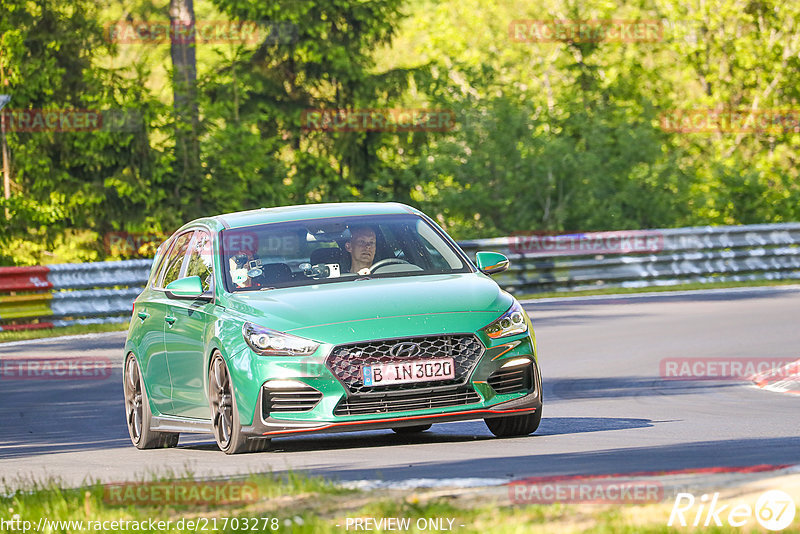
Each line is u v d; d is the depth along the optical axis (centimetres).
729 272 7988
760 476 1734
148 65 9856
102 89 9231
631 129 10381
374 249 2717
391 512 1623
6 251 9369
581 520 1515
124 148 9338
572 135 10562
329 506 1733
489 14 13325
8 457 2962
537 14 12950
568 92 10612
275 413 2412
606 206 9919
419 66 10600
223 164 9419
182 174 9406
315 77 10475
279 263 2680
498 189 9850
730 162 10669
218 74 10038
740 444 2361
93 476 2430
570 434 2675
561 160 9756
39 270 6431
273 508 1753
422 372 2402
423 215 2873
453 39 13388
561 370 4281
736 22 12238
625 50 11900
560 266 7600
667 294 7200
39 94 9325
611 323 5706
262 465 2336
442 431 2980
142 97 9319
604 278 7719
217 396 2569
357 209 2869
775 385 3669
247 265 2691
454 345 2428
